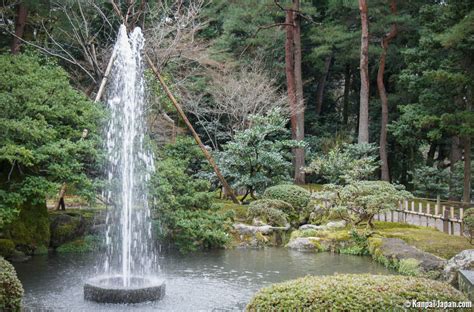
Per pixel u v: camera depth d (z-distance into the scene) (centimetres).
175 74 1614
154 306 559
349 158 1520
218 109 1639
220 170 1337
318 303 345
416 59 1611
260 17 1833
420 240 901
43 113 798
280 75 1933
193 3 1568
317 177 1931
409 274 737
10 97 725
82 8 1441
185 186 991
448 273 658
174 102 1173
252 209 1125
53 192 750
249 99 1559
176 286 665
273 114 1379
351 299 343
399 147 2159
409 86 1609
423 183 1750
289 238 1066
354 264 849
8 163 791
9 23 1473
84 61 1541
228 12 1848
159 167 980
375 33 1938
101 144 935
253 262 857
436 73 1364
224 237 980
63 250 902
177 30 1432
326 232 1036
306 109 2184
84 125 861
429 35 1532
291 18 1773
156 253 924
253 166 1340
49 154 782
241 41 1911
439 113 1519
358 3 1798
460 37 1274
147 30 1402
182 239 950
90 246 925
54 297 590
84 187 852
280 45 1953
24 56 899
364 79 1741
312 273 772
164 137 1452
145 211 936
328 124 2148
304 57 2056
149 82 1273
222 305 573
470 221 854
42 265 782
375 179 2073
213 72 1612
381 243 898
